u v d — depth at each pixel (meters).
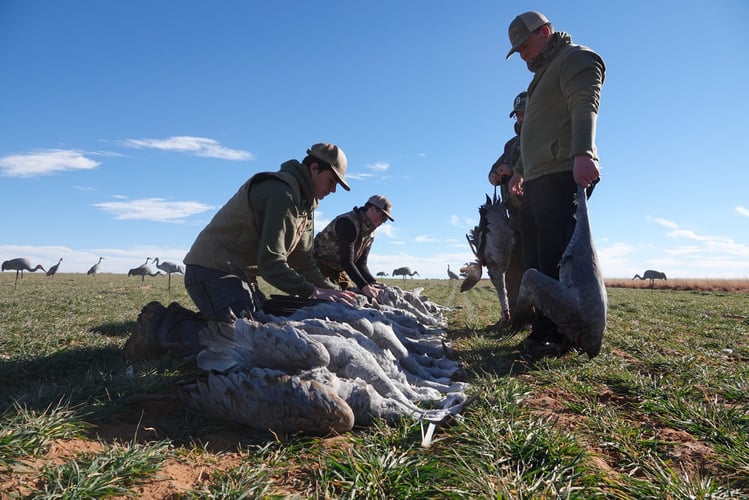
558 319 5.07
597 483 2.63
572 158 5.47
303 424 3.26
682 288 32.91
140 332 5.33
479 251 8.11
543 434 3.10
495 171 8.09
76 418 3.35
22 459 2.65
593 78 5.50
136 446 2.85
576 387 4.55
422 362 5.34
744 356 6.51
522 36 5.88
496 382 4.48
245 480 2.59
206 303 5.32
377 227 8.45
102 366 5.12
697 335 8.28
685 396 4.30
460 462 2.81
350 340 4.22
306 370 3.64
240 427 3.50
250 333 3.69
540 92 5.96
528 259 6.59
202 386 3.54
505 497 2.38
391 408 3.55
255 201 5.21
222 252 5.39
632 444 3.23
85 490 2.35
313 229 6.20
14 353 6.28
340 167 5.58
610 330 8.45
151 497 2.46
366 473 2.65
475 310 12.94
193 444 3.13
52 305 12.22
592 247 5.20
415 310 8.77
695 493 2.49
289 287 5.09
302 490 2.61
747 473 2.84
